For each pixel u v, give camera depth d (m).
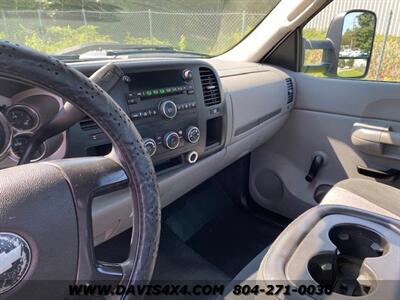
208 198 2.07
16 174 0.57
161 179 1.22
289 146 2.05
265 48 2.03
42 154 0.84
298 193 2.02
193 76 1.28
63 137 0.89
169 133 1.20
